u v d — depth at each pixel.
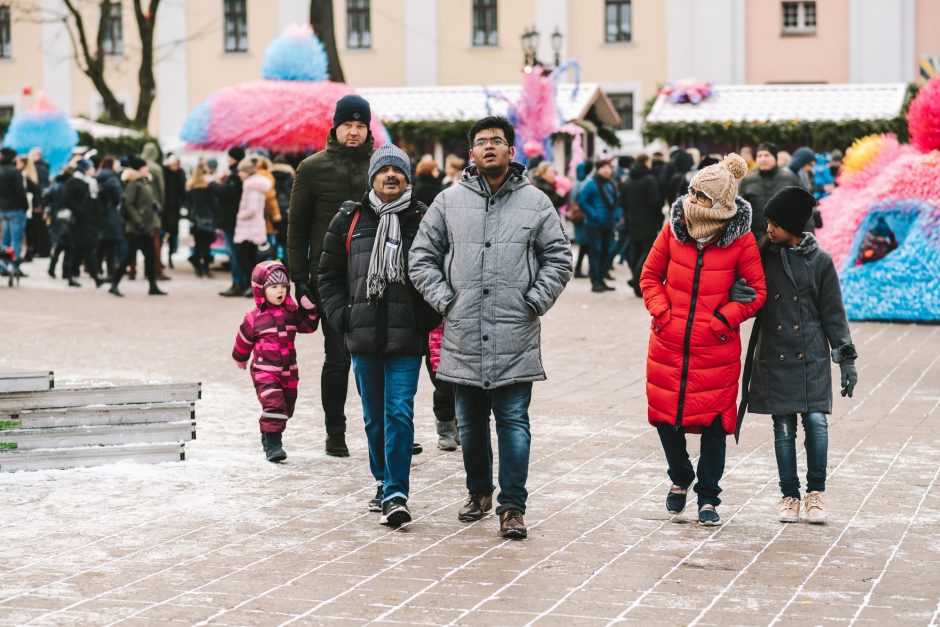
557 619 7.48
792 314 9.70
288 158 32.16
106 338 20.23
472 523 9.73
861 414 14.03
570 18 60.00
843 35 58.34
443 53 61.00
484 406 9.69
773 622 7.42
